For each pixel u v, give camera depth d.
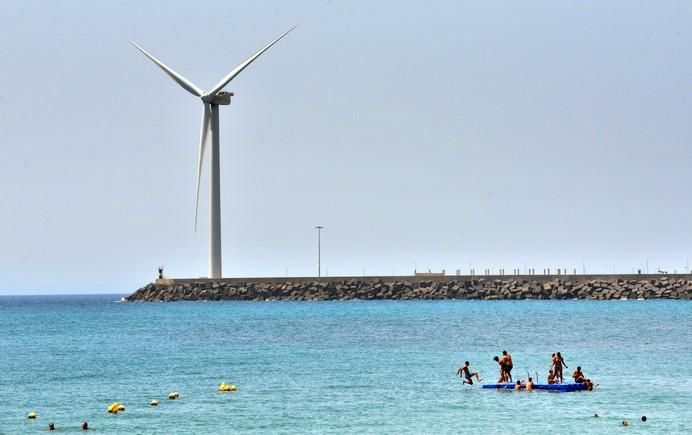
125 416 166.62
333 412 168.38
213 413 168.50
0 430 155.88
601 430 151.88
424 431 151.75
